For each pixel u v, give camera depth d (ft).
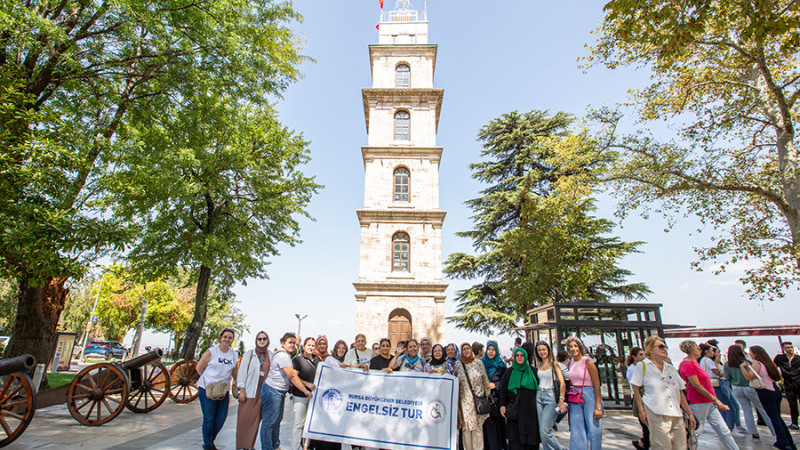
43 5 40.70
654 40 29.76
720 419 26.73
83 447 27.04
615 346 51.37
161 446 28.19
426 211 90.43
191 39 47.80
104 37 46.39
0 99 33.63
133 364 40.27
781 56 47.42
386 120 100.17
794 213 45.60
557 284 76.89
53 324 49.06
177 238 70.28
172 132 55.16
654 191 56.18
